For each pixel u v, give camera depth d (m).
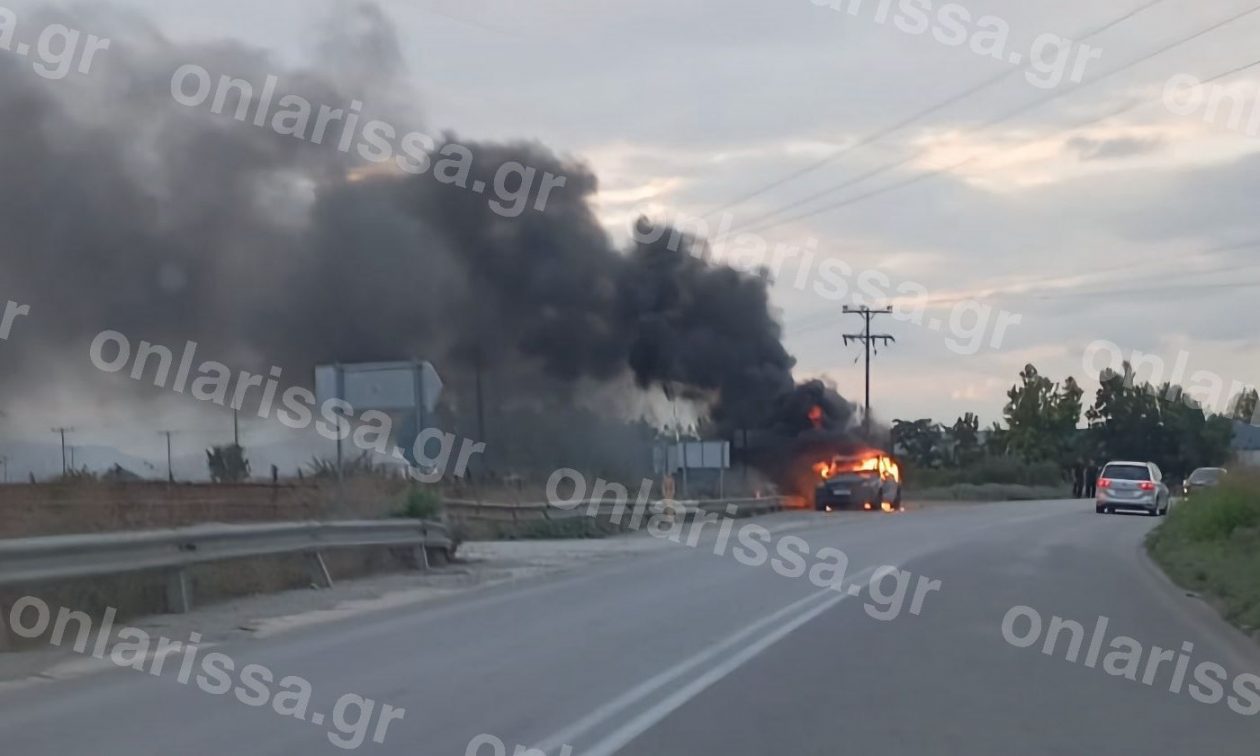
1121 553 24.11
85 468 28.83
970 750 8.34
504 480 36.84
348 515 23.23
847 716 9.30
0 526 16.52
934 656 11.98
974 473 73.94
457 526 23.30
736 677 10.81
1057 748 8.45
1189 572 18.67
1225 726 9.20
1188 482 42.75
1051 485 75.69
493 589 18.06
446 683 10.48
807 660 11.70
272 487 26.64
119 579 14.23
